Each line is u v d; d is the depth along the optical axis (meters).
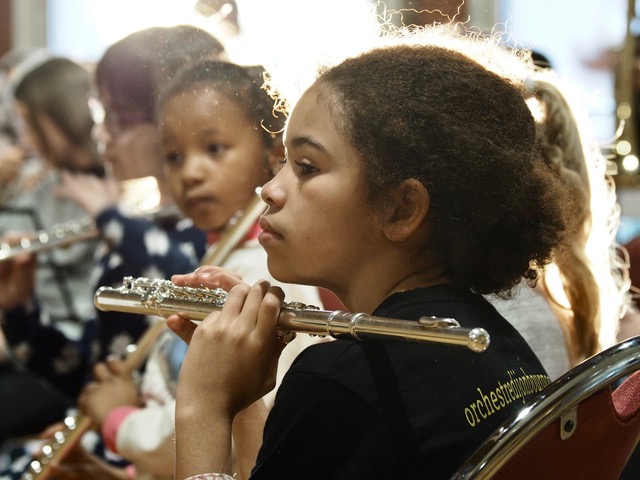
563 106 2.08
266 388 1.48
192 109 1.91
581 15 3.91
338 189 1.42
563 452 1.34
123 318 2.78
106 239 2.85
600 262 2.11
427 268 1.45
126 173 2.46
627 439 1.44
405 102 1.41
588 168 2.11
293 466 1.33
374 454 1.31
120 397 2.34
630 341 1.37
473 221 1.42
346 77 1.45
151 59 2.12
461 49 1.59
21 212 3.71
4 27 5.41
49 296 3.31
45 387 3.38
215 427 1.40
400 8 2.05
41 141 3.54
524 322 1.88
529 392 1.40
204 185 1.94
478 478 1.25
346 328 1.32
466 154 1.40
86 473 2.43
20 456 3.05
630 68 3.57
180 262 2.63
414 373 1.34
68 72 3.51
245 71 1.88
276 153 1.87
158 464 2.17
